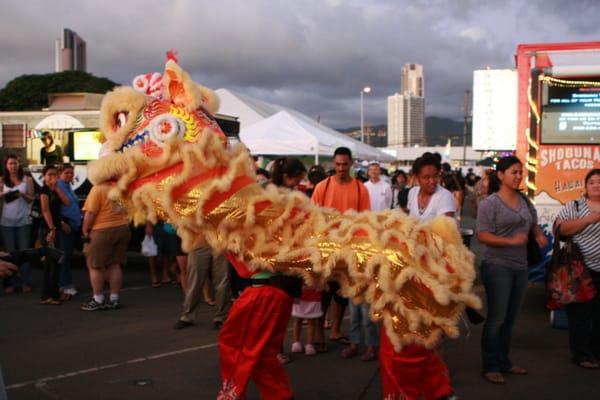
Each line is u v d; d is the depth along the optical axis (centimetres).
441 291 325
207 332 672
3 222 873
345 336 641
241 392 367
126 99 361
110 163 353
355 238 346
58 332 674
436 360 360
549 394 486
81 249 1056
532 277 702
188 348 611
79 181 1148
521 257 495
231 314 375
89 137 1155
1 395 298
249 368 366
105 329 687
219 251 357
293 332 618
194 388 499
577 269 541
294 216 359
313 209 369
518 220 483
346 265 346
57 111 1226
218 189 345
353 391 495
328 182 604
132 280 1015
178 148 349
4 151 1254
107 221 772
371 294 341
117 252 787
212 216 349
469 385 505
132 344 625
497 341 512
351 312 583
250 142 1463
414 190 546
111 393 486
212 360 572
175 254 841
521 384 508
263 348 370
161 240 915
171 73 360
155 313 766
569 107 696
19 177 898
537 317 732
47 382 511
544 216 705
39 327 695
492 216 488
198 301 693
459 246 358
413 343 340
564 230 546
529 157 709
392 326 341
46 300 822
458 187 1205
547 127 703
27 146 1263
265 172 799
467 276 341
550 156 703
